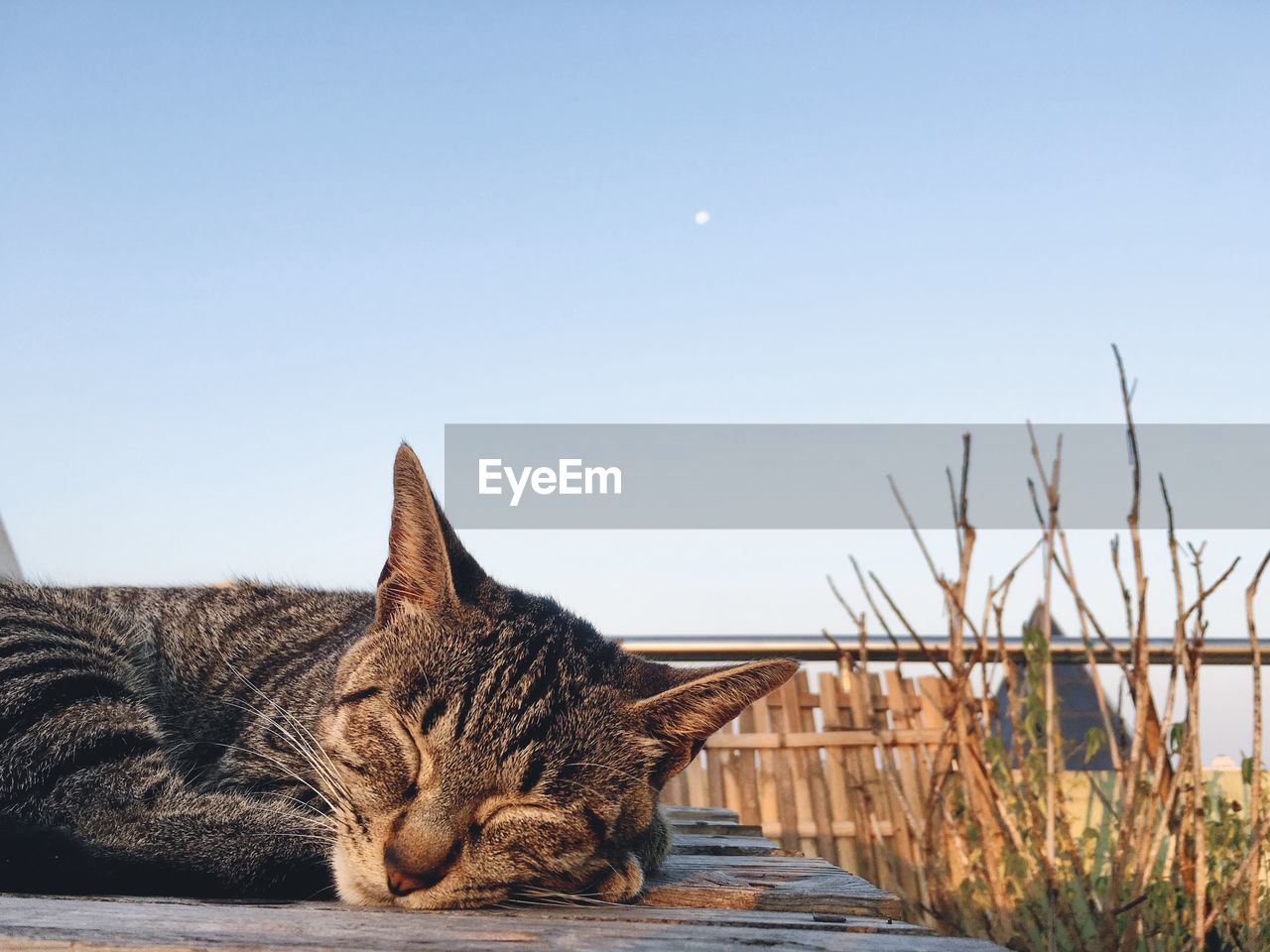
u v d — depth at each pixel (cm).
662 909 42
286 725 53
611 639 52
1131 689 70
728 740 97
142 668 57
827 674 99
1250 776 67
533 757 43
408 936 34
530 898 43
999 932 75
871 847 94
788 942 35
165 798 47
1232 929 70
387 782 44
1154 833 71
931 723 98
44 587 61
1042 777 76
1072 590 71
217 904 40
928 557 76
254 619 62
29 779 47
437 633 47
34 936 33
